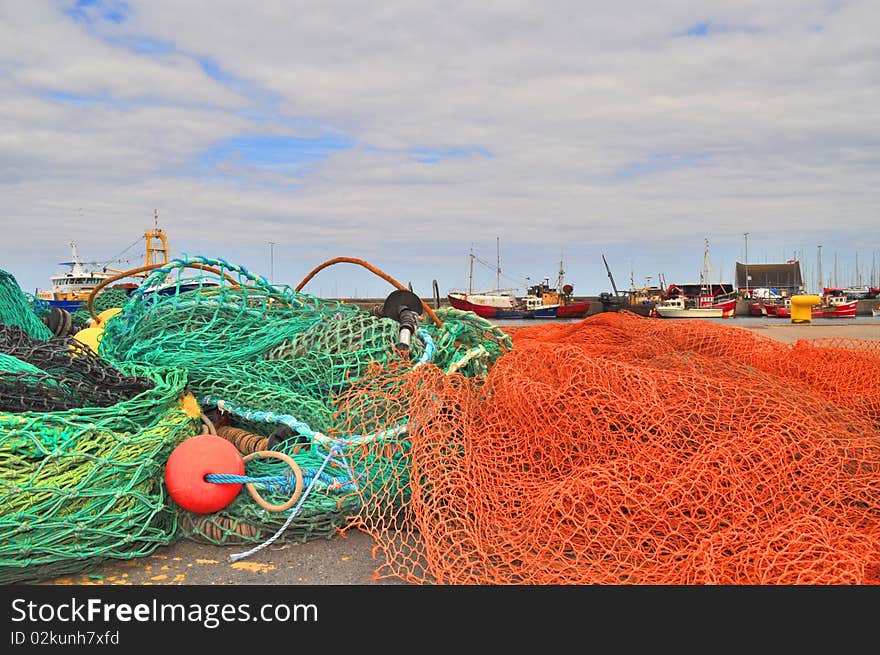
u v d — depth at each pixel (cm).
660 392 417
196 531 397
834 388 576
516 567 342
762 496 360
